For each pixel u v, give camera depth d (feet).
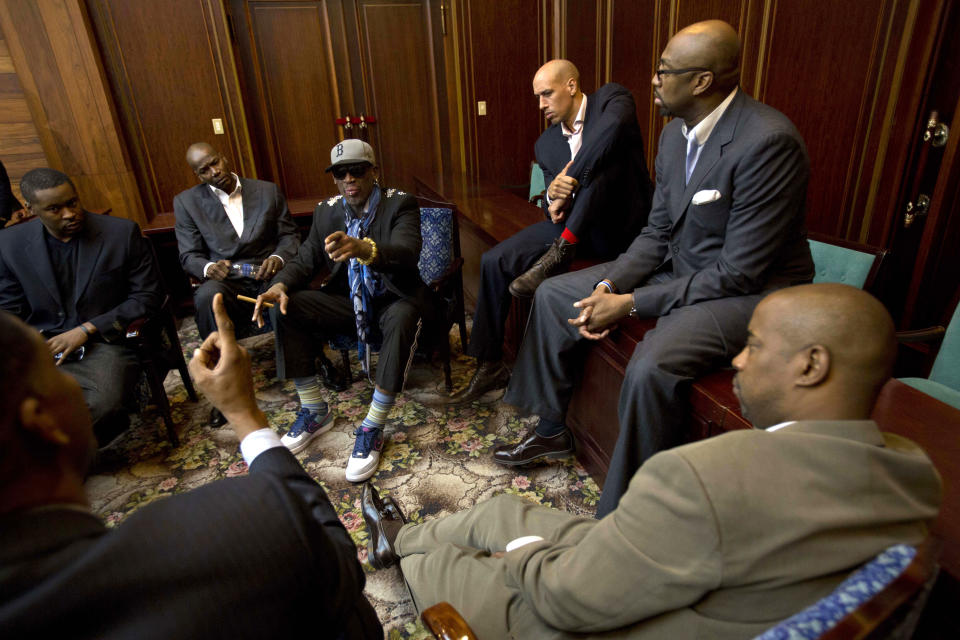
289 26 15.12
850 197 9.44
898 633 1.90
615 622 2.48
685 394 4.75
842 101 9.19
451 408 8.18
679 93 4.88
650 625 2.47
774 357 2.43
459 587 3.60
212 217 9.27
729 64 4.71
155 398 7.40
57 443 1.52
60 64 11.61
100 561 1.42
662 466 2.28
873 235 9.20
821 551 2.01
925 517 2.07
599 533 2.50
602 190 6.77
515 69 16.42
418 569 3.95
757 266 4.80
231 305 8.52
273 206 9.67
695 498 2.12
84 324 7.12
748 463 2.12
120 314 7.29
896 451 2.14
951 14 7.73
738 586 2.14
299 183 16.37
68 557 1.42
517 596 3.33
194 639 1.48
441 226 8.81
